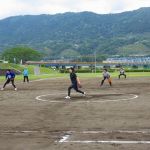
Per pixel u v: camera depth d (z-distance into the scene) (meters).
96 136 12.44
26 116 17.80
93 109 20.20
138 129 13.73
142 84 43.22
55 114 18.39
